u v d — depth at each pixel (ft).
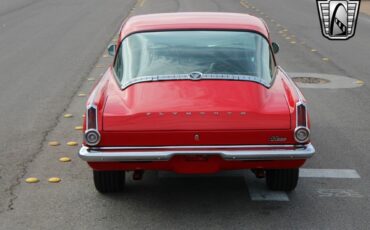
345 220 21.63
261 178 25.39
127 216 22.04
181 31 25.08
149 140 20.93
